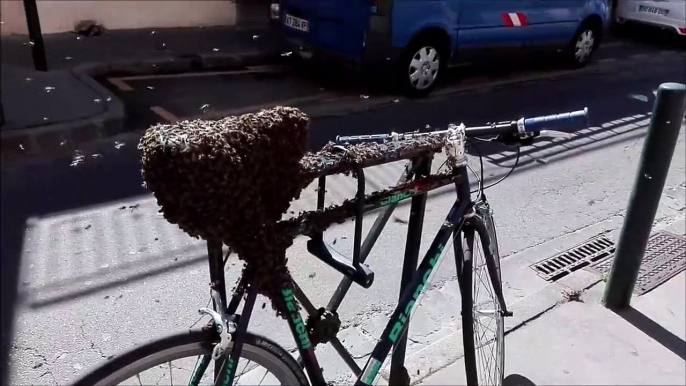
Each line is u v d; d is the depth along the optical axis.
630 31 11.52
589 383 2.67
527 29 8.07
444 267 3.70
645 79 8.70
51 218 4.13
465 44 7.46
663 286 3.43
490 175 5.15
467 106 7.02
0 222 4.04
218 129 1.53
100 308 3.23
